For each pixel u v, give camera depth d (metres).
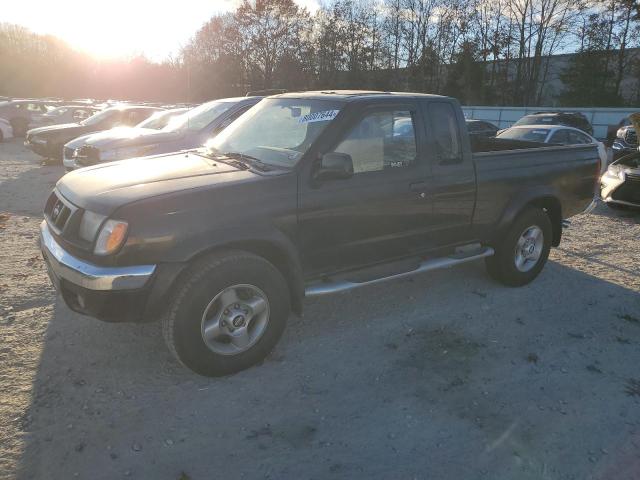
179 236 3.24
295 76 64.00
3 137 21.83
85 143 8.84
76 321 4.29
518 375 3.75
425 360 3.90
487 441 3.03
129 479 2.66
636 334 4.47
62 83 81.06
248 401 3.33
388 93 4.48
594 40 45.62
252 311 3.58
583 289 5.48
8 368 3.57
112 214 3.17
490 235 5.06
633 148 15.17
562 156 5.60
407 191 4.28
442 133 4.57
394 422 3.18
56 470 2.69
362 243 4.13
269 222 3.59
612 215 9.32
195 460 2.81
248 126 4.56
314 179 3.79
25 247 6.21
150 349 3.90
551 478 2.77
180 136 8.73
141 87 77.06
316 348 4.03
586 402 3.45
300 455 2.87
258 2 63.84
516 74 52.88
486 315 4.73
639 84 45.72
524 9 49.84
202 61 68.25
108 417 3.12
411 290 5.27
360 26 60.62
